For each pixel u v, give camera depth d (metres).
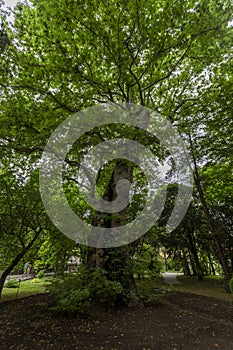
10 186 7.40
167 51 6.31
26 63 5.95
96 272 4.95
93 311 4.77
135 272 5.67
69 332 3.88
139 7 5.23
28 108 6.78
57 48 6.03
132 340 3.54
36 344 3.47
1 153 6.47
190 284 12.81
